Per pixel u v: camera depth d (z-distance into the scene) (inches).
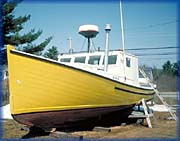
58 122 402.3
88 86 397.1
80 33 500.7
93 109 426.6
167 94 1152.2
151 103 827.4
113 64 496.1
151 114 573.6
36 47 946.7
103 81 416.8
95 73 400.8
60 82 367.9
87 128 458.0
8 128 465.1
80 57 518.9
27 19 939.3
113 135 407.5
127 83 482.9
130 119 547.5
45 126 394.9
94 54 506.9
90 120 453.7
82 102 401.1
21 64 345.1
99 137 390.6
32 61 348.5
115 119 521.7
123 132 435.2
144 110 527.8
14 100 349.4
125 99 489.7
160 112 721.0
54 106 373.7
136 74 558.9
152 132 434.3
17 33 898.7
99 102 427.5
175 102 925.8
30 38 924.0
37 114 366.9
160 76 1477.6
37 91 355.6
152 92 639.1
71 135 386.3
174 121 567.2
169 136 400.5
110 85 433.7
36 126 389.7
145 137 393.1
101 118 475.5
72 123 427.2
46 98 363.3
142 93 560.4
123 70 504.7
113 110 479.2
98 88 412.2
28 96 352.8
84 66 419.2
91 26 489.7
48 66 356.8
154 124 526.6
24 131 439.2
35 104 358.9
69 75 372.8
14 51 343.0
